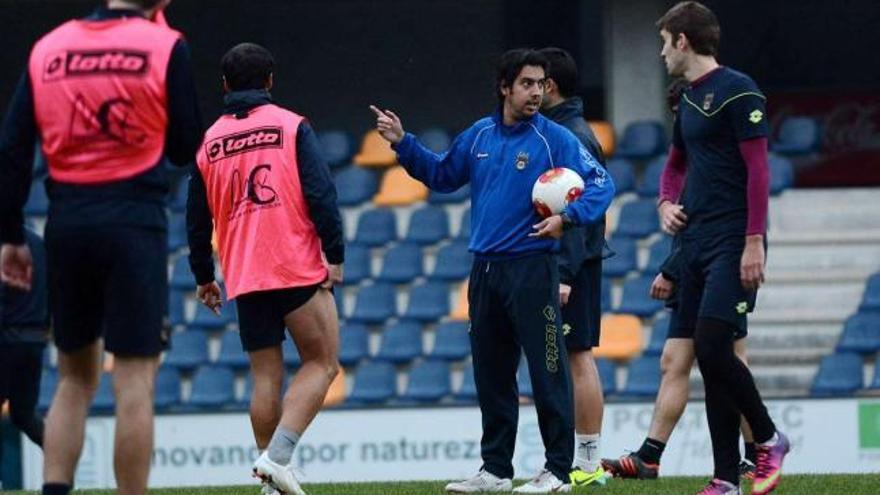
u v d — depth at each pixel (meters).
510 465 28.69
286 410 26.38
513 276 27.67
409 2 69.81
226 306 60.94
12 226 21.58
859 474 32.19
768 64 71.12
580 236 29.95
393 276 62.09
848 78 70.81
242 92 27.16
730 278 24.69
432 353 58.47
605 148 64.38
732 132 24.84
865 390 55.34
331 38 70.06
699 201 25.14
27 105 21.27
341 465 48.38
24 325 37.31
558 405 27.80
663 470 46.78
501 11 69.81
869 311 58.66
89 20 21.45
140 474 21.25
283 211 26.58
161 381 58.41
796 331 58.88
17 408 38.00
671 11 25.53
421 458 48.38
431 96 70.06
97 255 21.03
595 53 69.69
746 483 28.78
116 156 21.05
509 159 27.80
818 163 70.44
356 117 70.31
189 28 69.94
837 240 61.41
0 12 69.06
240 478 48.56
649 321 59.47
